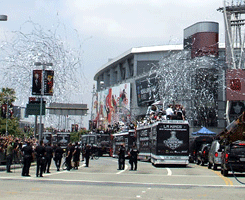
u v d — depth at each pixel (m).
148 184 17.20
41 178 19.69
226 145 23.27
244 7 65.50
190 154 44.88
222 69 69.00
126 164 37.81
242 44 66.38
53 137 64.06
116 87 110.00
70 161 27.39
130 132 50.38
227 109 64.69
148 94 87.19
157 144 32.16
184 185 16.95
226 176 22.22
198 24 71.44
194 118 68.62
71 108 43.16
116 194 13.29
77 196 12.52
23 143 34.91
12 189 14.17
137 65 104.38
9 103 59.00
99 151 67.19
